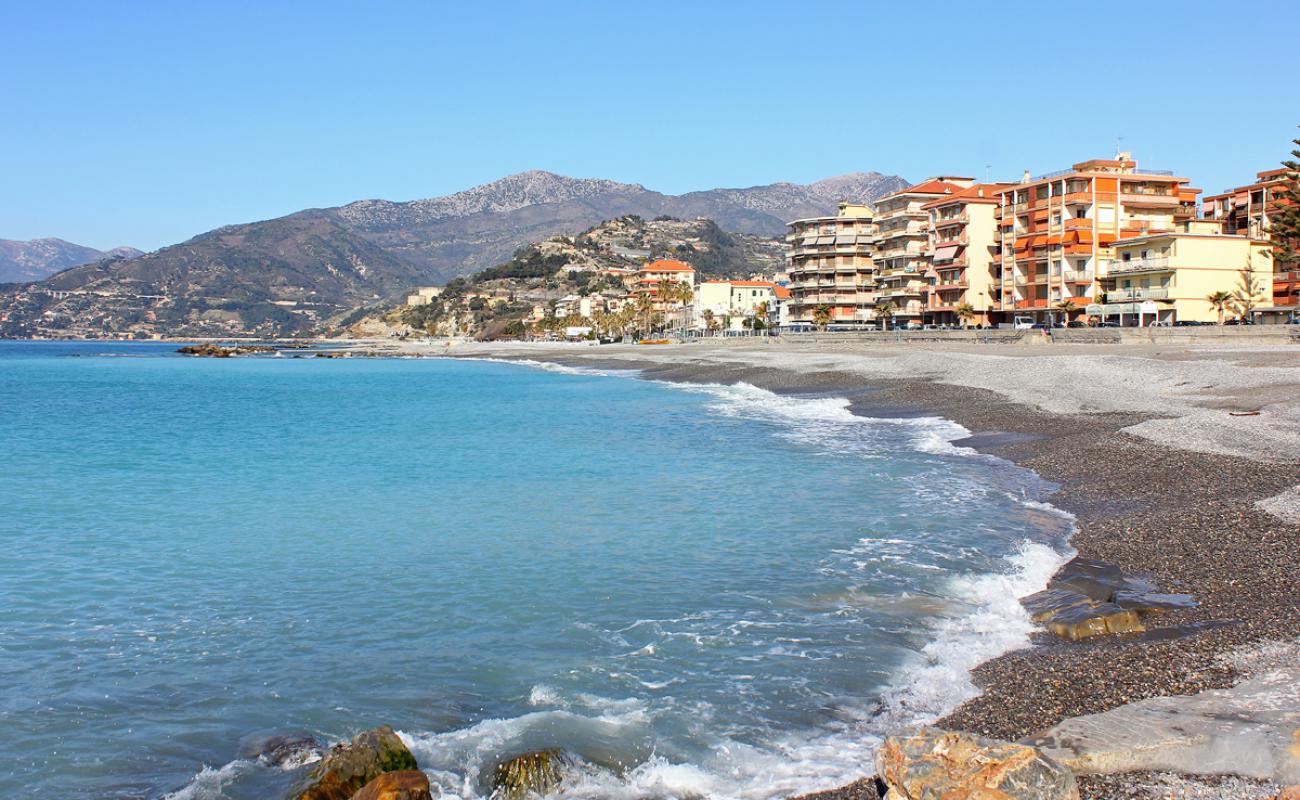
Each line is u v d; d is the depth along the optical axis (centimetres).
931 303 11231
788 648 1411
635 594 1725
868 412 4703
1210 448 2723
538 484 2986
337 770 992
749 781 1016
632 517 2412
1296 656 1169
